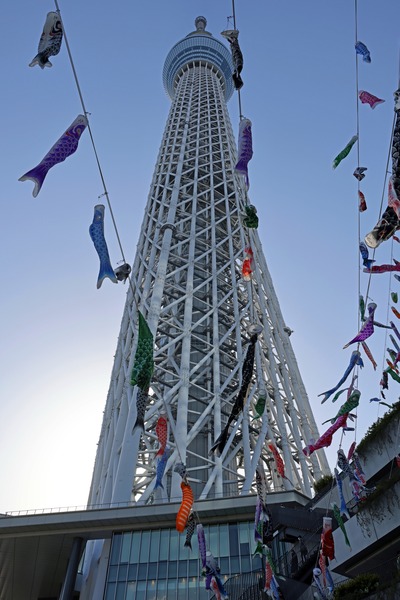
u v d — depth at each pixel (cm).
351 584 2006
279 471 2261
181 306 6066
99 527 3809
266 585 2022
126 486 4109
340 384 1775
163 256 6181
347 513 1953
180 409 4719
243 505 3581
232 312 6125
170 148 8575
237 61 1349
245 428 4828
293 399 6075
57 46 1136
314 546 2739
